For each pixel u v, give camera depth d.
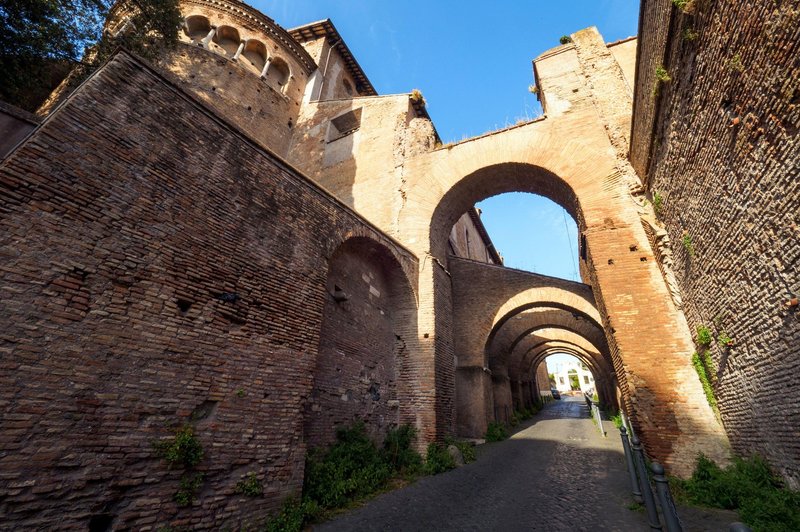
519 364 23.05
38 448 3.41
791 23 3.64
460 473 8.77
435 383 10.52
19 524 3.19
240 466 5.08
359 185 15.66
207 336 5.16
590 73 13.13
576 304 14.16
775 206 4.50
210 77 16.22
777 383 5.23
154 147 5.12
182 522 4.28
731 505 5.96
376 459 8.20
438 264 12.80
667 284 8.99
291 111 19.88
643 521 5.50
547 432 15.70
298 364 6.46
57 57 8.16
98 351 4.02
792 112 3.90
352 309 9.51
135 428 4.13
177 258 5.03
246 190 6.36
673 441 7.84
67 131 4.25
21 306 3.56
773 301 4.96
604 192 10.72
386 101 17.38
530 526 5.36
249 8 18.58
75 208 4.14
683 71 6.14
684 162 6.87
